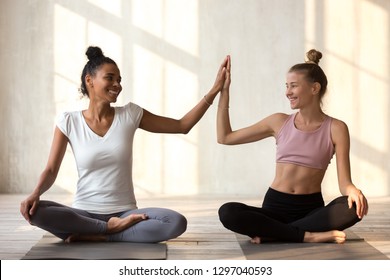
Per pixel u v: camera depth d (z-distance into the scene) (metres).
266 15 15.25
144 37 15.23
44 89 15.29
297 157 8.66
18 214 11.60
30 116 15.34
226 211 8.40
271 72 15.27
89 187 8.40
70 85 15.27
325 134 8.62
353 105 15.27
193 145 15.38
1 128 15.35
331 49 15.23
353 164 15.32
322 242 8.56
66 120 8.35
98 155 8.30
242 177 15.40
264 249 8.13
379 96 15.23
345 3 15.20
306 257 7.63
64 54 15.25
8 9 15.25
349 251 7.99
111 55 15.27
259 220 8.40
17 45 15.25
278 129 8.81
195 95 15.29
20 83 15.29
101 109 8.36
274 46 15.25
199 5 15.25
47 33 15.23
